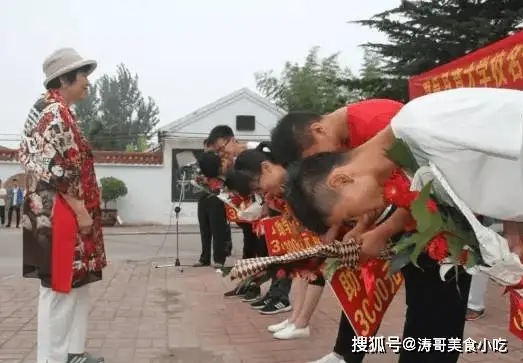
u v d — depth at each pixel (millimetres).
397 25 9930
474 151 1822
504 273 1860
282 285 5176
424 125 1832
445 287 2219
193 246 12945
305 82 28078
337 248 2234
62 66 3271
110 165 20281
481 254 1880
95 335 4383
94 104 55250
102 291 6312
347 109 2723
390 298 2951
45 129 3115
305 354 3869
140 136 29828
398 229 2246
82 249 3270
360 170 2082
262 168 3633
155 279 7215
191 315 5105
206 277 7344
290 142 2689
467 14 9117
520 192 1885
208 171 5590
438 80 3842
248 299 5695
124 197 20359
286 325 4441
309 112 2822
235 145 5398
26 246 3221
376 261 2838
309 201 2113
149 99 56844
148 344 4137
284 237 3750
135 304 5590
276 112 22062
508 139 1709
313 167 2143
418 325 2262
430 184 1867
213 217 7816
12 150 19750
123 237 15656
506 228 2033
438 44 9148
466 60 3564
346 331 3279
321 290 4246
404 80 9805
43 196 3129
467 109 1794
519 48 3148
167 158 20562
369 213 2252
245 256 5934
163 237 15625
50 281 3115
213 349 4004
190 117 21141
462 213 1880
